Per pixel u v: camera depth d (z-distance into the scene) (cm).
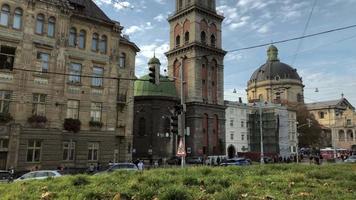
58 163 3816
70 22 4200
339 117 14175
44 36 3891
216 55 9056
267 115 10819
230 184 1310
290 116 11794
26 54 3731
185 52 8819
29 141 3647
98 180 1456
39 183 1469
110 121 4441
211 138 8456
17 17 3734
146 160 7169
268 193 1127
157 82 2842
